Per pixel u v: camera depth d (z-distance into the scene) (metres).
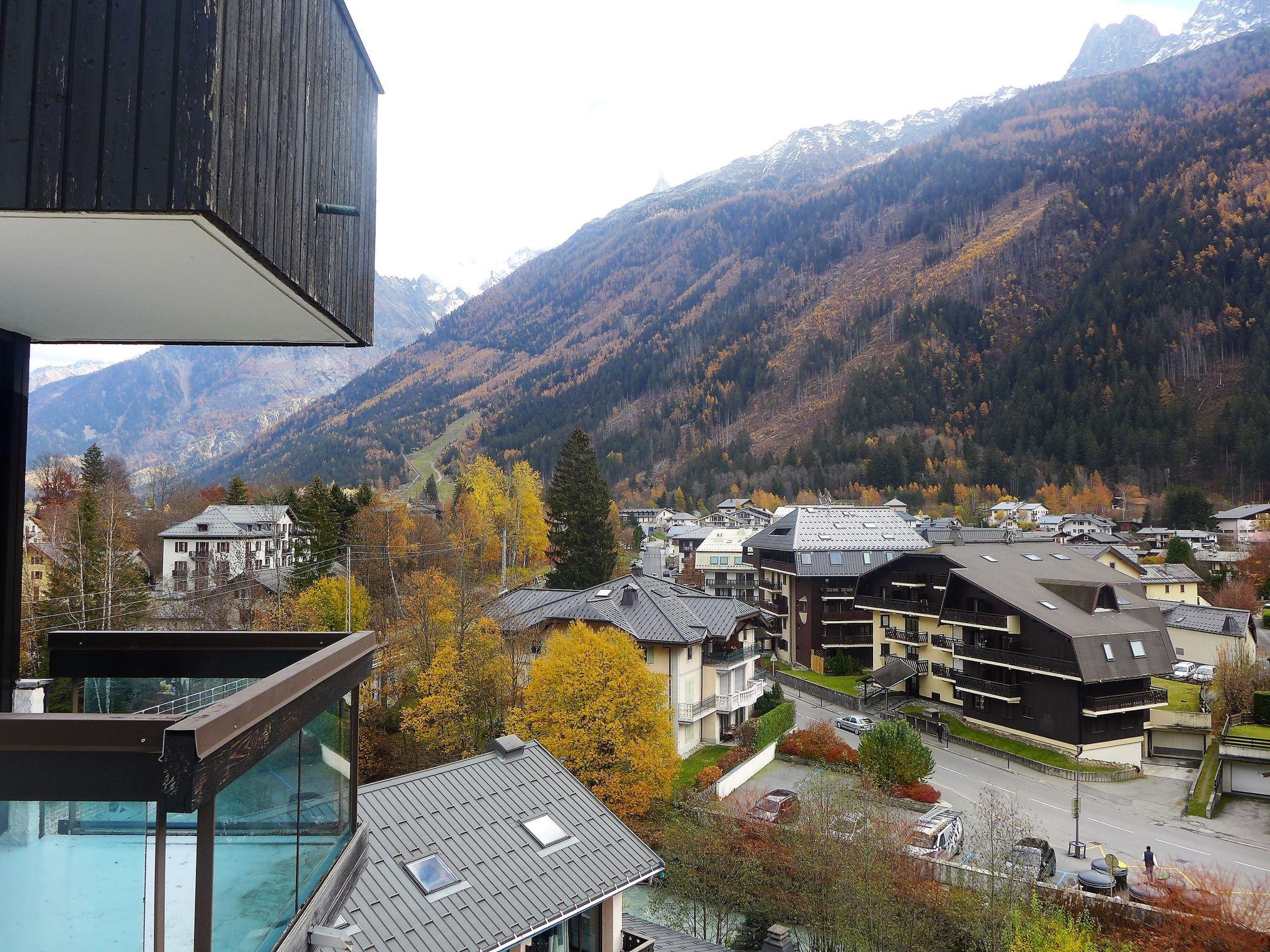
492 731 32.53
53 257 4.97
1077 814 31.91
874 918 22.00
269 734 4.74
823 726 41.53
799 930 23.89
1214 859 30.48
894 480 169.50
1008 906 21.77
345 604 43.34
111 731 3.85
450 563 59.22
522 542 80.56
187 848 4.17
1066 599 46.53
